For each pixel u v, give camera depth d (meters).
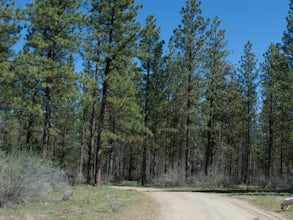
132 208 13.80
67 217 10.39
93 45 25.09
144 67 38.34
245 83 41.53
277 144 47.84
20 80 18.67
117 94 26.08
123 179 48.97
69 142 44.22
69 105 26.39
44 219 9.95
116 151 55.72
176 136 45.62
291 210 14.51
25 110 19.11
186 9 37.22
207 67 37.31
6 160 14.29
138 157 52.53
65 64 21.00
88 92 24.41
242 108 42.19
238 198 20.12
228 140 51.47
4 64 15.77
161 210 14.06
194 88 36.28
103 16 25.17
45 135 23.22
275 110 37.62
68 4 22.69
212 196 21.53
